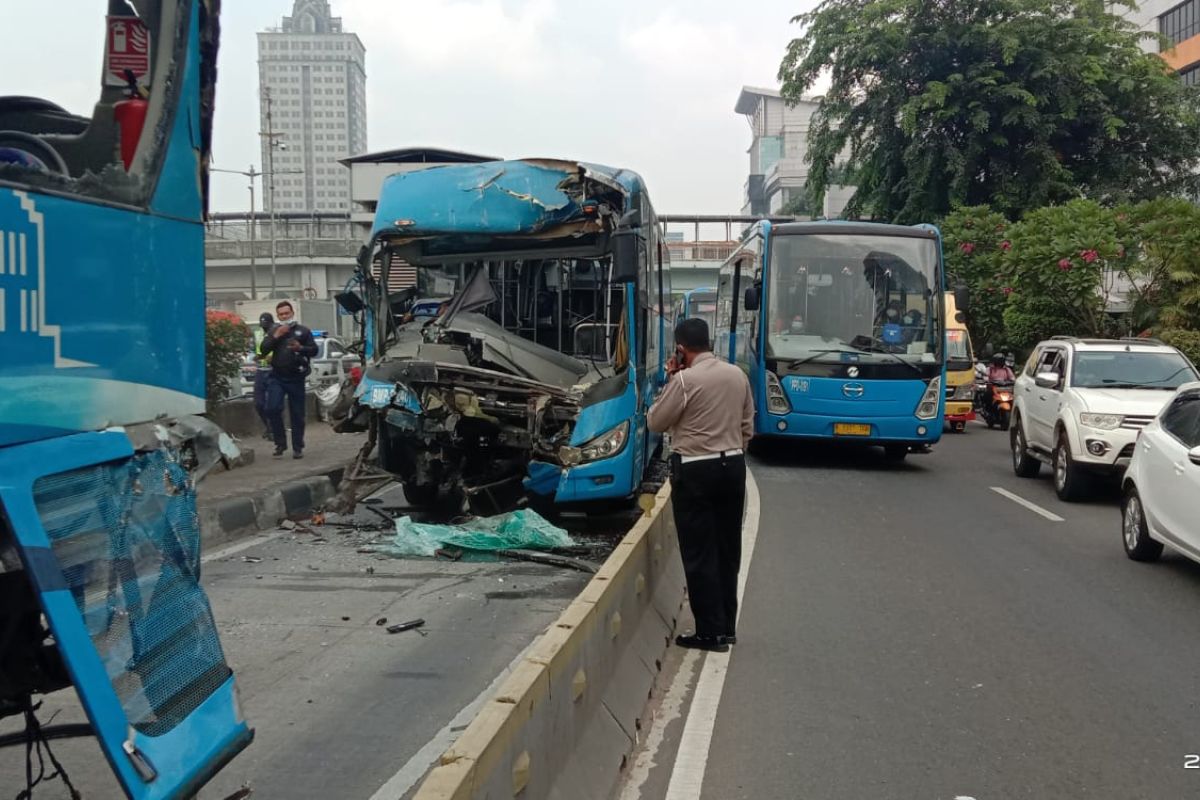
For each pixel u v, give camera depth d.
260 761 4.48
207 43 3.47
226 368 15.01
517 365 9.57
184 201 3.33
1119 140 32.09
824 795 4.27
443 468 9.62
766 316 15.15
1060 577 8.43
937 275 15.20
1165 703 5.42
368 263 10.26
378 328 10.27
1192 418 8.48
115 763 2.49
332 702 5.22
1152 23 41.28
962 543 9.84
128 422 2.97
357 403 9.48
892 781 4.42
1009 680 5.78
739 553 6.38
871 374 14.74
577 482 9.11
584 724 4.16
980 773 4.51
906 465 15.98
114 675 2.59
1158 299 20.12
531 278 10.41
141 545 2.85
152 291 3.12
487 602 7.23
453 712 5.09
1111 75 30.86
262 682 5.53
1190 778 4.46
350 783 4.27
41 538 2.46
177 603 2.98
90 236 2.81
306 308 37.25
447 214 9.95
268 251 48.75
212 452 3.30
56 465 2.56
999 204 30.55
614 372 9.48
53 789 4.15
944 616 7.17
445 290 10.53
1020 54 30.66
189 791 2.72
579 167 9.58
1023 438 14.43
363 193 25.77
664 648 6.13
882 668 5.99
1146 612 7.32
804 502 12.26
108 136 3.16
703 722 5.10
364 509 11.19
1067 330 20.94
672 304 21.97
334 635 6.41
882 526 10.70
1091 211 20.81
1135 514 9.08
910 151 31.33
